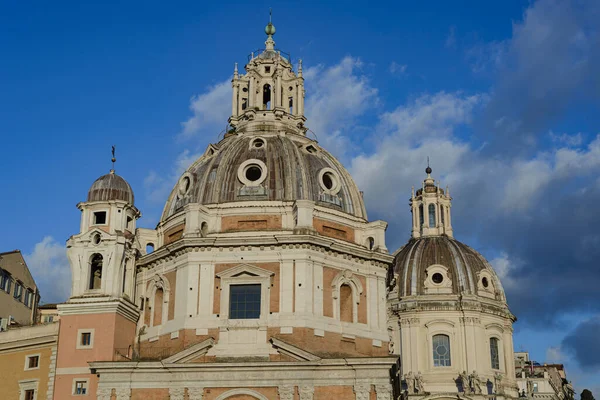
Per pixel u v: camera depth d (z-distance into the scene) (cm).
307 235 6066
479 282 9612
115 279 6334
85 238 6450
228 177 6644
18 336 6606
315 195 6606
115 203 6600
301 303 5953
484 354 9269
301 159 6762
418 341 9306
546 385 11150
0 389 6550
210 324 5975
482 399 8769
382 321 6425
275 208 6394
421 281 9631
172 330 6081
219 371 5722
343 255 6331
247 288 6116
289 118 7569
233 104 7738
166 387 5741
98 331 6184
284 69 7775
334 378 5656
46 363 6444
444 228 10556
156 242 6875
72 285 6372
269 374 5691
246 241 6100
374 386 5600
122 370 5772
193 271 6122
